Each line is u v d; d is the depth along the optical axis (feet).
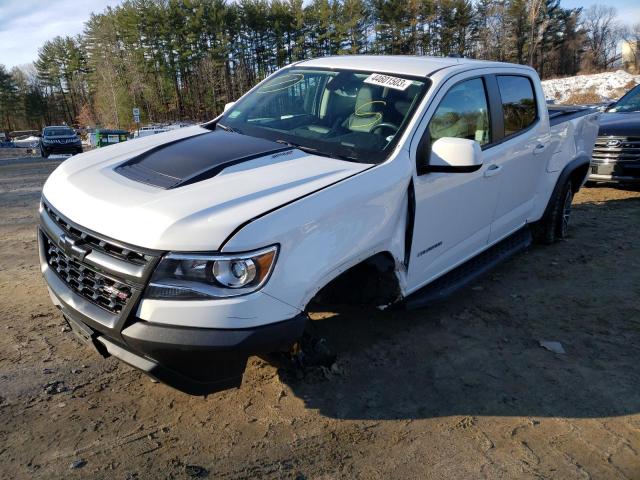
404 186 10.57
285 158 10.48
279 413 9.97
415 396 10.61
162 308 7.86
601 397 10.73
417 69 12.82
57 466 8.50
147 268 7.89
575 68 251.80
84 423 9.54
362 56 14.49
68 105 345.51
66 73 333.01
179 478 8.34
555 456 9.10
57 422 9.53
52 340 12.38
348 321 13.52
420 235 11.48
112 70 251.39
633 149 26.30
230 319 7.86
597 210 25.18
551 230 19.26
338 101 12.59
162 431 9.42
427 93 11.91
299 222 8.51
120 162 10.58
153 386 10.71
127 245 8.12
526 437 9.54
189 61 244.63
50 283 9.70
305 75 13.84
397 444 9.27
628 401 10.62
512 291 15.78
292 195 8.86
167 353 7.89
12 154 108.78
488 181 13.73
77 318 8.99
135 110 136.36
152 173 9.75
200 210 8.22
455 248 13.17
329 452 9.03
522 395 10.75
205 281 7.84
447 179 11.93
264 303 8.08
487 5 235.81
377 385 10.92
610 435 9.65
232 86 243.19
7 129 351.05
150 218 8.15
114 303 8.38
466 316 14.08
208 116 256.11
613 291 15.79
